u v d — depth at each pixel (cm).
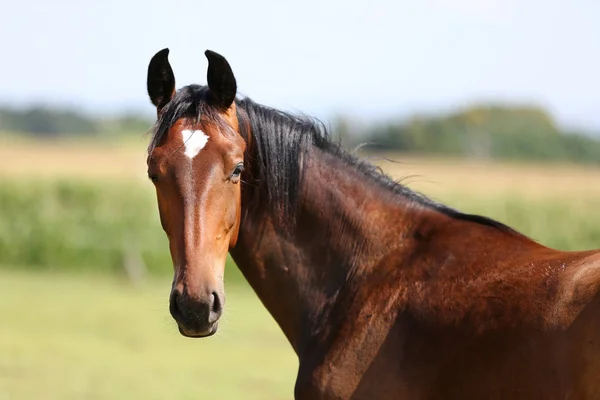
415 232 531
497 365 443
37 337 1609
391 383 486
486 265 486
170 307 468
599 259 444
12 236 2739
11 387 1195
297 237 546
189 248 470
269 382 1266
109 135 10131
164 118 499
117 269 2681
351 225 540
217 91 506
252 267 554
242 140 510
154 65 516
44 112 10369
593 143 8944
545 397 423
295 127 549
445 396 464
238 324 1839
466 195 4444
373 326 503
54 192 3494
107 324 1769
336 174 552
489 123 9331
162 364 1400
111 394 1162
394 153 8581
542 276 456
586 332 416
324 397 505
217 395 1169
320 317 533
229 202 490
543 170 7462
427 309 487
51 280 2447
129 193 3672
